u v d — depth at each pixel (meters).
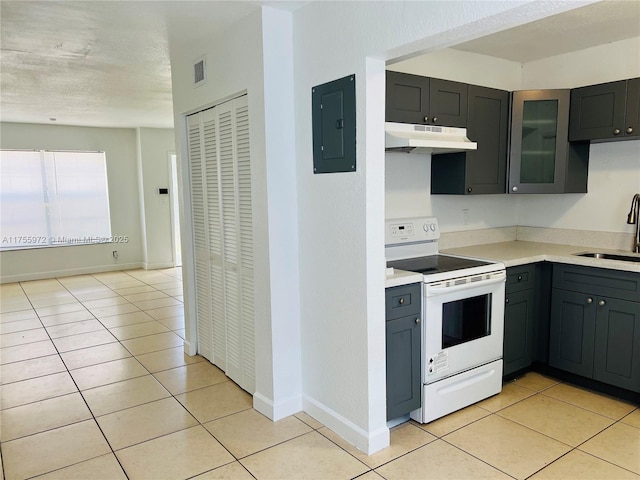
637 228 3.17
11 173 6.54
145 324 4.62
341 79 2.23
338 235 2.35
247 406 2.84
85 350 3.88
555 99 3.27
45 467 2.23
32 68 3.58
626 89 2.94
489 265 2.79
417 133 2.75
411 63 3.21
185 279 3.70
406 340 2.46
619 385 2.79
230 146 2.90
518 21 1.63
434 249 3.26
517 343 3.09
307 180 2.53
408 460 2.23
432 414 2.57
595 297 2.87
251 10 2.46
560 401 2.83
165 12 2.48
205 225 3.36
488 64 3.65
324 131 2.37
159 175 7.50
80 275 7.13
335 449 2.34
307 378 2.69
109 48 3.10
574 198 3.58
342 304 2.37
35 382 3.24
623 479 2.06
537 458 2.23
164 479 2.12
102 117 6.05
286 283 2.62
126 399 2.96
